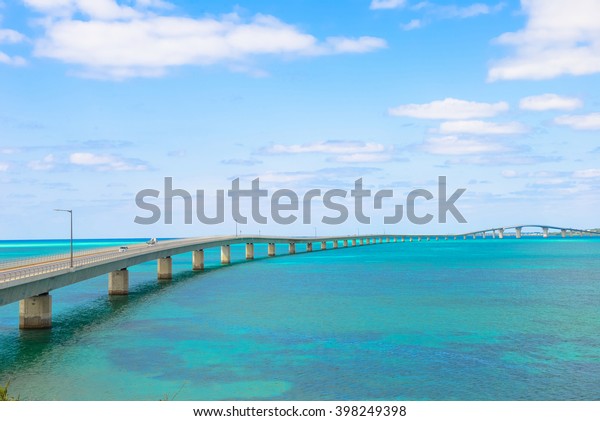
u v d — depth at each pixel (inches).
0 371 1787.6
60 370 1803.6
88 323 2640.3
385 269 6264.8
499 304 3319.4
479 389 1610.5
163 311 3026.6
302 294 3801.7
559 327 2541.8
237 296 3703.3
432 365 1866.4
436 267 6609.3
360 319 2768.2
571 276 5295.3
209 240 6328.7
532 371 1792.6
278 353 2032.5
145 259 4239.7
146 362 1902.1
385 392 1584.6
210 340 2257.6
